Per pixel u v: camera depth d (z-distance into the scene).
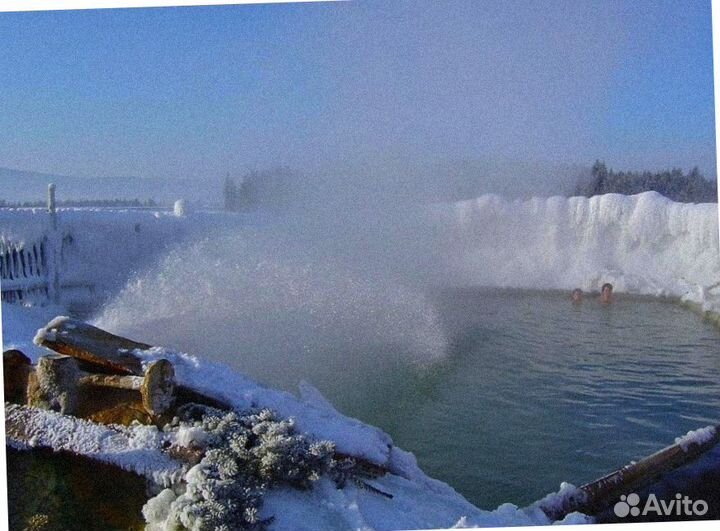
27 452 4.48
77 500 4.30
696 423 5.96
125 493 4.23
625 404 6.17
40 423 4.55
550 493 5.11
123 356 4.65
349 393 6.23
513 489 5.23
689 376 6.54
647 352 6.98
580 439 5.73
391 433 5.80
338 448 4.61
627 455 5.57
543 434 5.79
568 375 6.54
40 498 4.34
